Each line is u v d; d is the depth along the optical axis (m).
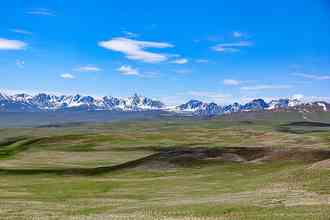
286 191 61.72
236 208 49.91
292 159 100.06
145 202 61.41
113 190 76.25
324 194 56.66
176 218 45.25
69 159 142.12
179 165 102.62
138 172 99.25
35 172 104.88
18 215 52.81
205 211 49.28
